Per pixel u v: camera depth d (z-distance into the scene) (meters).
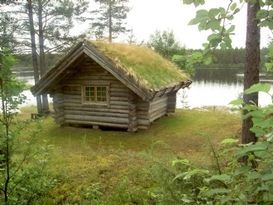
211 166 2.81
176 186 2.85
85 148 10.30
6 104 3.86
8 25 16.53
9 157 4.14
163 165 3.21
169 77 14.01
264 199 1.33
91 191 6.54
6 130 3.94
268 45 1.53
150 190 6.04
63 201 6.30
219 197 1.68
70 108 13.78
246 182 1.49
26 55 18.52
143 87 11.48
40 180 4.60
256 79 6.79
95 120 13.43
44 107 17.81
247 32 6.75
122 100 12.85
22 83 3.92
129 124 12.76
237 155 1.39
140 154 4.82
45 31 17.59
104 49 12.12
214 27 1.62
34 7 17.12
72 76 13.47
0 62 3.74
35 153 4.54
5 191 4.11
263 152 1.34
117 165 7.93
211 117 14.86
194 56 1.75
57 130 13.35
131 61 12.65
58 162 8.24
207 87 33.75
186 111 16.66
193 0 1.71
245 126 6.88
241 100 1.45
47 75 12.75
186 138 11.69
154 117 14.00
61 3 17.70
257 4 1.70
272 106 1.37
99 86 13.13
